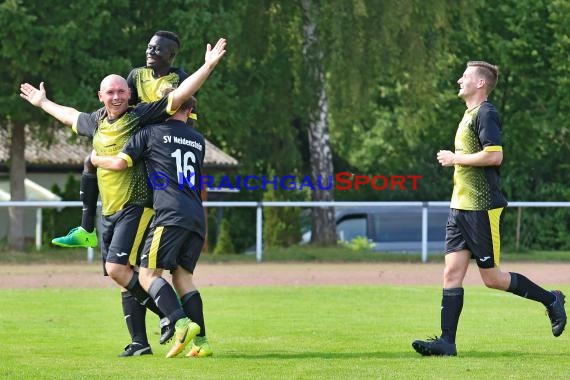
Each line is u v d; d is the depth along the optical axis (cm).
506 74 10075
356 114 8700
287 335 3102
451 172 11875
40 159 10612
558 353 2675
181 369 2358
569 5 9438
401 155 11950
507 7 9838
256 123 9050
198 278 5631
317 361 2498
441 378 2208
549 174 10681
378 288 4950
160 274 2619
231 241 9488
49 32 7175
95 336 3084
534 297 2716
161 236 2567
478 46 10094
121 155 2572
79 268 6462
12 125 8162
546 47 9694
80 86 7450
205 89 7669
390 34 8406
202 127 7950
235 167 10725
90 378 2219
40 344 2897
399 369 2347
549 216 10488
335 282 5403
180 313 2552
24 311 3797
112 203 2622
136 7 7894
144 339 2700
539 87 9906
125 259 2619
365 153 12138
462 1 8900
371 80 8594
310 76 8788
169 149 2586
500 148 2603
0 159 10244
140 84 2756
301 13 8838
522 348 2788
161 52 2747
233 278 5641
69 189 9425
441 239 9900
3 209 10781
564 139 10450
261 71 8738
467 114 2652
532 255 7875
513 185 10531
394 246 9844
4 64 7481
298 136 11012
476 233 2638
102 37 7725
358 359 2541
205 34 7725
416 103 9000
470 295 4509
